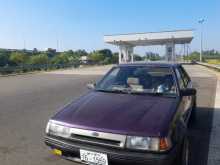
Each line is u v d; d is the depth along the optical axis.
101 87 4.13
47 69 32.19
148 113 2.92
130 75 4.22
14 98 9.05
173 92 3.68
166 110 3.01
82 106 3.28
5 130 5.08
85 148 2.71
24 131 5.02
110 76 4.38
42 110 6.96
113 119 2.80
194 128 5.18
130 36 36.97
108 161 2.61
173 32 34.72
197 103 7.88
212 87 11.85
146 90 3.81
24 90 11.42
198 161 3.62
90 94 3.85
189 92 3.65
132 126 2.64
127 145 2.55
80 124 2.80
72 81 16.06
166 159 2.47
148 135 2.52
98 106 3.21
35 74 23.88
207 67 30.45
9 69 24.61
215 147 4.14
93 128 2.71
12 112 6.70
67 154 2.91
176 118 2.93
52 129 3.00
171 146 2.58
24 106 7.52
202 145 4.23
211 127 5.23
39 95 9.81
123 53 44.44
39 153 3.91
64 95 9.82
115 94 3.74
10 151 3.99
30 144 4.30
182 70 4.86
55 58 51.97
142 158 2.47
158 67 4.22
